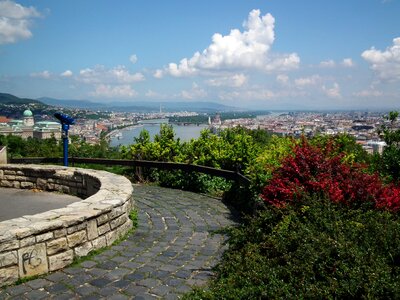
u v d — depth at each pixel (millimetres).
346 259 3447
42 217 4648
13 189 9328
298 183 5484
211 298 3443
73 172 8602
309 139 8539
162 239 5637
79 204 5367
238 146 10109
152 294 3830
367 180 5320
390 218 4492
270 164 6777
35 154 16516
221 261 4711
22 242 4074
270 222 4891
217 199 8625
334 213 4410
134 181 11109
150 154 11352
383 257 3463
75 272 4344
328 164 5750
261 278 3541
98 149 16312
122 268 4484
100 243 5078
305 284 3262
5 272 3941
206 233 5988
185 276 4285
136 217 6605
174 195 9031
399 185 6207
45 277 4199
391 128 8453
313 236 3895
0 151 10148
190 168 9609
